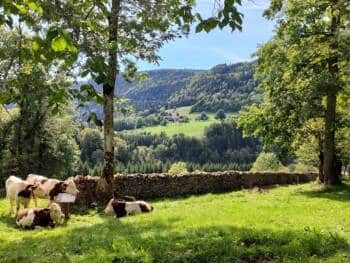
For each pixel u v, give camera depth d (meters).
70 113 46.75
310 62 28.75
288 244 10.71
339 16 26.89
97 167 76.50
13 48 8.72
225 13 6.73
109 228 14.58
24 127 45.00
